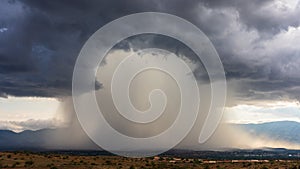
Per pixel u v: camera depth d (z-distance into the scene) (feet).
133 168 366.22
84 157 445.37
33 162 355.15
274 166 413.39
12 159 366.02
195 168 388.16
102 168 352.69
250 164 441.68
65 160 391.86
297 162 481.87
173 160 504.84
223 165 426.10
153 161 454.81
